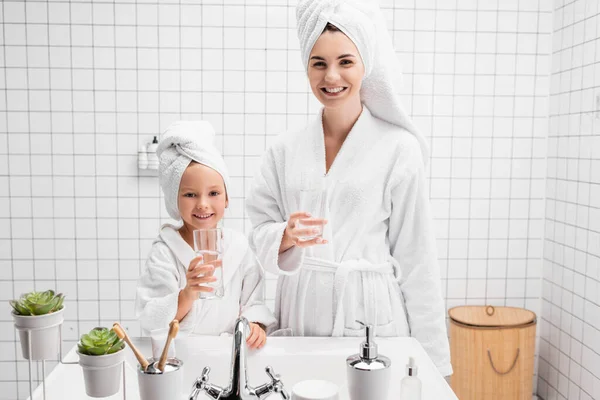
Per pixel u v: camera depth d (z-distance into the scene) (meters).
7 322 2.45
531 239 2.53
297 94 2.41
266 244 1.25
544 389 2.51
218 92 2.40
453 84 2.44
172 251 1.33
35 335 0.96
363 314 1.28
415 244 1.32
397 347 1.24
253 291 1.41
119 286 2.46
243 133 2.42
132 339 1.29
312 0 1.17
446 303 2.54
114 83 2.37
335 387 0.92
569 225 2.29
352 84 1.18
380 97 1.28
